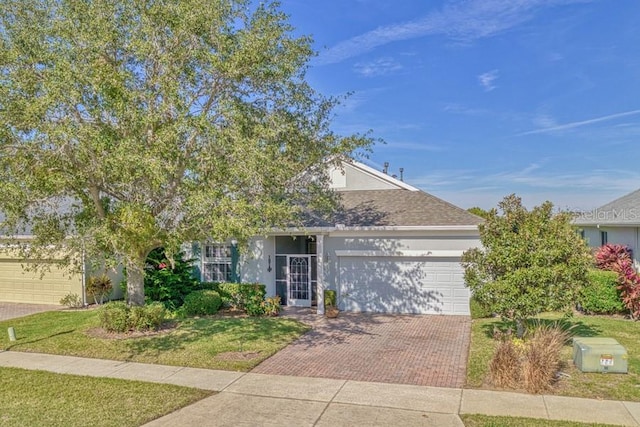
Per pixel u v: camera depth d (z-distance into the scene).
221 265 18.83
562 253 10.36
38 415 7.55
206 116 10.29
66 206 14.80
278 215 11.24
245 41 10.53
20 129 9.56
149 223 10.72
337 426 7.09
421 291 16.97
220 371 10.03
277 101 12.31
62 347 11.96
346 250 17.61
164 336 12.98
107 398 8.34
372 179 20.47
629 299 14.85
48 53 9.77
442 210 17.89
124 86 9.95
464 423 7.14
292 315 16.61
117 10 10.62
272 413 7.64
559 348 9.78
